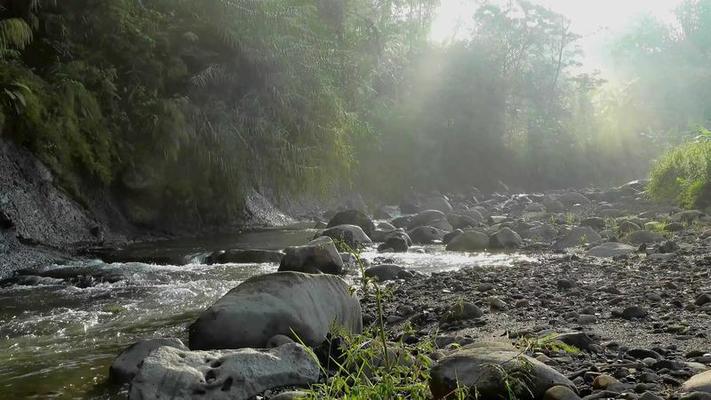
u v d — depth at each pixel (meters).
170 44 16.09
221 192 16.05
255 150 17.06
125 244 12.91
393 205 25.86
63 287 8.24
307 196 20.81
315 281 5.30
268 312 4.93
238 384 3.87
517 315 5.95
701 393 3.17
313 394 3.06
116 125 14.31
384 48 29.70
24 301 7.36
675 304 5.88
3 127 11.71
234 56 17.16
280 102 17.56
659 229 13.55
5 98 11.82
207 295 7.68
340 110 19.30
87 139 13.37
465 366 3.48
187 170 15.33
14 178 11.48
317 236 13.29
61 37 14.22
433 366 3.57
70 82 13.23
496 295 6.98
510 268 9.27
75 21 14.66
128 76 15.08
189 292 7.87
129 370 4.45
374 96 29.47
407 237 13.17
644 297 6.37
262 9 17.48
